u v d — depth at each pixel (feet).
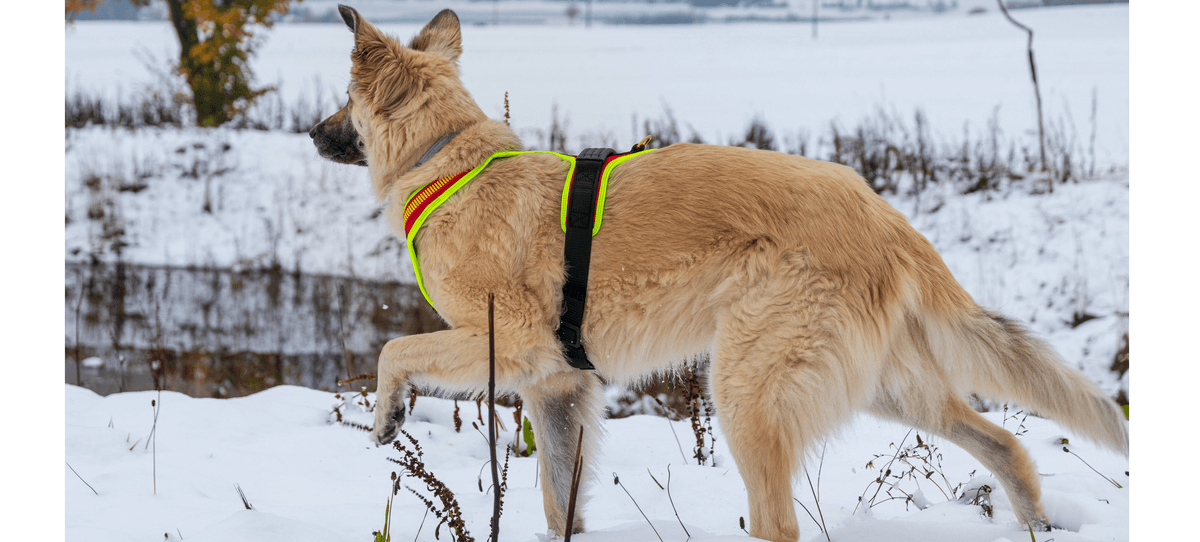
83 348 25.05
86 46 133.90
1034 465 9.15
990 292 26.96
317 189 42.47
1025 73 80.53
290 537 9.08
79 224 38.52
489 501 11.41
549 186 9.70
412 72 10.63
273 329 26.96
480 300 9.56
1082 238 29.17
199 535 9.01
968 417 9.36
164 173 44.14
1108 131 45.06
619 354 9.72
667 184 9.41
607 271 9.38
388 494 11.88
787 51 143.95
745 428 8.76
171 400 16.06
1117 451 8.70
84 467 12.21
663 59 131.54
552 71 109.19
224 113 56.65
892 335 9.00
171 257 35.78
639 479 12.41
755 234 8.97
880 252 8.93
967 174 36.83
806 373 8.63
